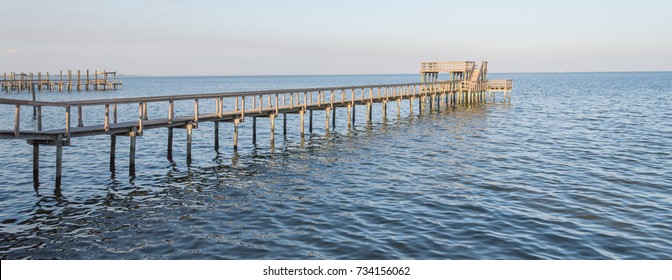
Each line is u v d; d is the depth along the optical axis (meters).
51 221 12.59
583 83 141.75
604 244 10.82
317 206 13.89
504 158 21.56
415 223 12.28
